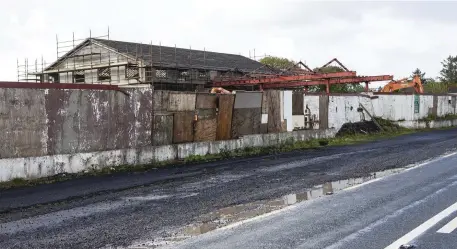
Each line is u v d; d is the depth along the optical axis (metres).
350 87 57.47
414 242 6.05
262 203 8.89
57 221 7.71
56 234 6.83
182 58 43.91
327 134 25.97
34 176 12.84
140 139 16.38
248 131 21.16
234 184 11.29
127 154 15.52
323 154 18.20
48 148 13.59
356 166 14.17
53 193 10.66
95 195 10.23
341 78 37.22
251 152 19.86
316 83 38.47
